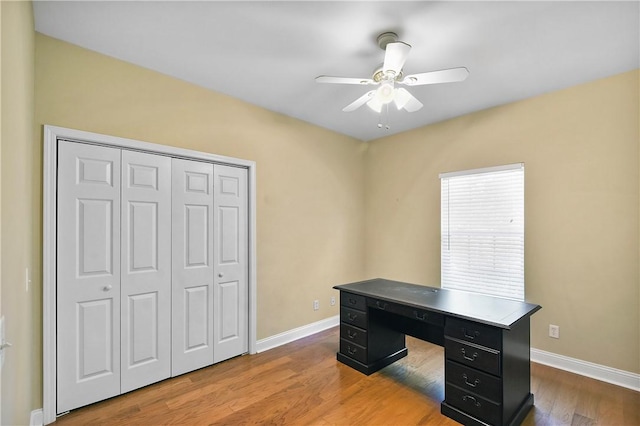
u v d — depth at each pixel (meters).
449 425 2.03
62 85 2.11
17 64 1.24
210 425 2.01
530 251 2.97
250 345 3.11
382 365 2.80
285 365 2.86
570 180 2.75
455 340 2.12
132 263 2.40
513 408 2.01
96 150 2.26
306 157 3.71
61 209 2.10
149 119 2.50
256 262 3.19
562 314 2.78
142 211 2.46
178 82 2.68
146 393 2.37
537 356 2.90
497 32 2.00
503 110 3.17
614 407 2.19
